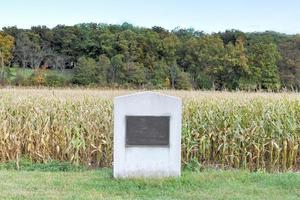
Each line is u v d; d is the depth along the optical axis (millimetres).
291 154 12453
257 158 12438
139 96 8719
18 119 13070
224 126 12812
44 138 12789
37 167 11930
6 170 10953
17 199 7426
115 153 8781
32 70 39438
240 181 8883
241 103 13914
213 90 20609
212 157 13016
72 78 34844
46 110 13367
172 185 8422
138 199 7539
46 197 7562
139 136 8766
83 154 12750
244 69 34312
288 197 7730
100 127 12938
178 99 8750
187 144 12531
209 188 8297
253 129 12562
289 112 13359
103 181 8742
